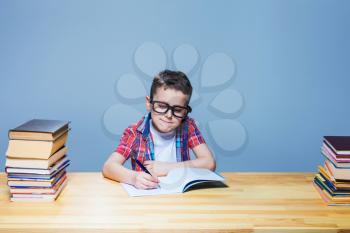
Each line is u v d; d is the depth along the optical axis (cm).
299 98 328
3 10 308
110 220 154
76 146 325
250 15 317
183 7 314
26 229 147
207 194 180
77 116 321
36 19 310
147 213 160
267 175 208
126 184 189
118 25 313
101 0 310
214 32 317
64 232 147
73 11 310
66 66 316
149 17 314
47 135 168
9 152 167
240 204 170
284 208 167
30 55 314
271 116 329
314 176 208
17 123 320
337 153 169
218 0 314
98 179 197
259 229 150
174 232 148
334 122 332
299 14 318
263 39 320
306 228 151
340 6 317
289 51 322
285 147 334
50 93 318
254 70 323
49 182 169
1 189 183
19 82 316
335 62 324
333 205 171
